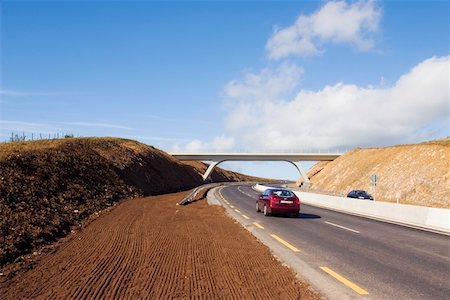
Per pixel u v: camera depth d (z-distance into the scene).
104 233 12.11
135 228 13.27
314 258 9.38
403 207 18.77
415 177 46.97
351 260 9.18
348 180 61.97
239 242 11.12
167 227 13.80
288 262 8.89
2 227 10.72
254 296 6.23
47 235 11.32
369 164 61.19
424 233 13.92
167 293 6.24
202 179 90.06
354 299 6.29
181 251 9.49
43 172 20.45
